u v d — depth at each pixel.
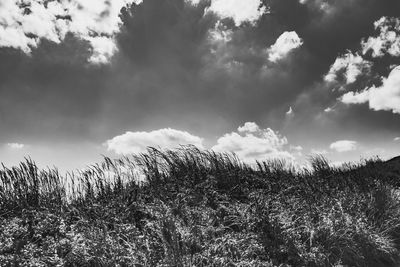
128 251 4.13
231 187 6.46
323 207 5.90
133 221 5.08
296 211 5.65
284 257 4.81
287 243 4.90
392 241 5.81
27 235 4.36
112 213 4.97
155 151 6.69
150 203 5.35
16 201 5.22
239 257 4.45
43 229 4.52
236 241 4.57
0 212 4.90
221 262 4.11
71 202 5.48
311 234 5.01
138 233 4.59
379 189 7.27
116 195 5.61
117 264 3.89
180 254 4.01
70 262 4.02
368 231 5.57
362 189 7.35
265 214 5.37
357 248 5.23
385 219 6.35
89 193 5.60
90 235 4.38
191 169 6.82
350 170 8.96
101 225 4.73
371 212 6.43
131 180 6.15
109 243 4.19
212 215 5.32
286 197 6.10
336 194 6.64
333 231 5.23
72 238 4.26
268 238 5.09
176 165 6.82
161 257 4.06
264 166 7.66
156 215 4.84
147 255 4.07
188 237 4.46
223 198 5.79
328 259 4.79
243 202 5.95
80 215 5.01
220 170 6.98
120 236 4.54
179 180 6.26
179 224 4.60
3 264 3.65
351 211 6.12
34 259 3.78
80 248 4.09
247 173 7.22
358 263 5.11
